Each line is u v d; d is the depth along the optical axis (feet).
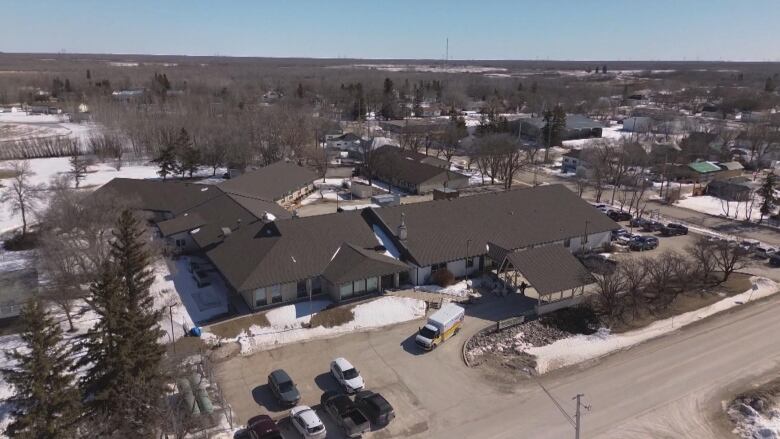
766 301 184.75
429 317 166.50
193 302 179.42
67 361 110.93
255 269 174.29
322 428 117.60
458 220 212.23
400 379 141.38
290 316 169.17
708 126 531.50
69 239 179.52
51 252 170.40
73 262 172.96
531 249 188.44
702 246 208.95
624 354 153.38
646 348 156.35
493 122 490.90
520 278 198.90
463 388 137.80
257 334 160.66
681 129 526.57
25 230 239.71
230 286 183.42
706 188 333.01
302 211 290.15
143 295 149.28
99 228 187.01
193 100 621.72
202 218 232.12
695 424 124.47
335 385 138.62
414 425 124.16
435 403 131.95
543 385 139.13
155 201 258.98
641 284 186.50
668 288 189.57
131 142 444.96
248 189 276.21
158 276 197.06
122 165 395.75
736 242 220.43
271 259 178.81
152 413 115.44
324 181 360.07
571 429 122.42
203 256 217.97
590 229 223.30
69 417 104.47
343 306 175.11
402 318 171.12
